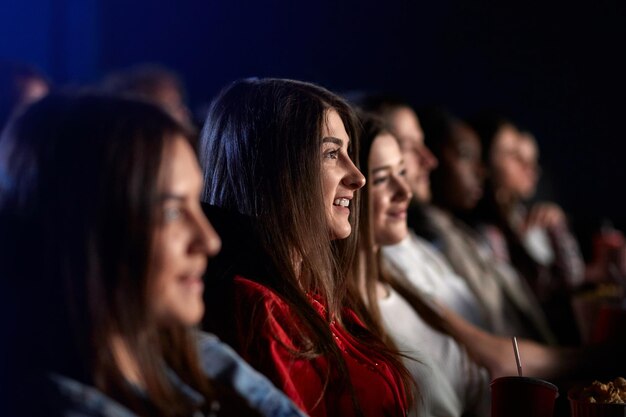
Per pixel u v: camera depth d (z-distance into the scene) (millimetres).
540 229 4496
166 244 1193
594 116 5898
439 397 2141
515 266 4012
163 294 1201
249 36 5031
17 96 2787
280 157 1766
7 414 1175
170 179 1196
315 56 5262
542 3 5801
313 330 1697
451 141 3516
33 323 1188
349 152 1922
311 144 1771
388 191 2240
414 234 3004
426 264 2840
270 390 1413
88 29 4367
